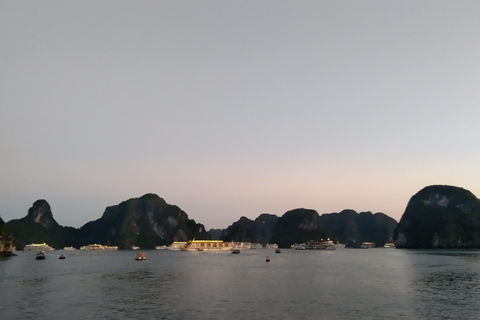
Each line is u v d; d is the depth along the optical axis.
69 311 40.88
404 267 100.25
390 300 46.91
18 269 94.81
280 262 127.38
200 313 39.59
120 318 37.53
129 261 134.88
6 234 171.25
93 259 152.50
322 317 37.69
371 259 147.12
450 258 145.00
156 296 50.44
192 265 110.81
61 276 77.12
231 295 51.06
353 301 46.25
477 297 49.03
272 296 50.09
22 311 40.94
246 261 132.50
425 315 38.56
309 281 67.50
